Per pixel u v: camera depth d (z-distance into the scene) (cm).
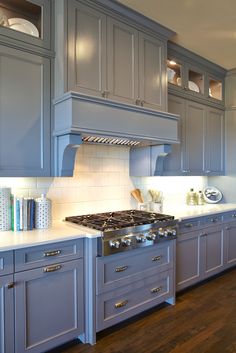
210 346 215
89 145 290
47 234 209
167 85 311
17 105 211
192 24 274
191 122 357
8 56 205
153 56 284
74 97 209
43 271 193
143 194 343
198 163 368
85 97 215
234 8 245
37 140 221
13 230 220
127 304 241
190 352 208
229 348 213
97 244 218
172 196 385
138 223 244
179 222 293
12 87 208
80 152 283
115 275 231
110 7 244
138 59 269
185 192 403
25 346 187
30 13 230
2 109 204
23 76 213
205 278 331
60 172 228
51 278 198
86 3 232
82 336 220
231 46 322
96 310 219
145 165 307
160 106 289
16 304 182
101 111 226
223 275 362
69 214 275
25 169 215
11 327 180
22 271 184
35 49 218
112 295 229
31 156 219
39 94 221
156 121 269
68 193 275
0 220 218
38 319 193
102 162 301
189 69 350
